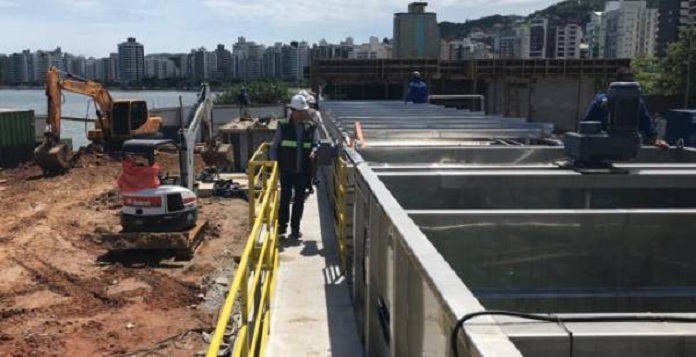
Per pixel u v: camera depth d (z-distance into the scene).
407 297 2.71
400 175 4.50
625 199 4.73
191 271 10.45
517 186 4.57
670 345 1.93
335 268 7.03
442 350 2.00
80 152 22.69
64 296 9.30
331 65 31.19
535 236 3.55
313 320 5.41
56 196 17.33
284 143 8.29
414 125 9.27
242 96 25.84
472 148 6.52
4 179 20.06
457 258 3.54
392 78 31.47
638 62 56.59
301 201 8.41
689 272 3.63
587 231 3.58
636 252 3.61
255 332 4.41
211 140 18.09
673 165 5.05
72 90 22.47
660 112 40.28
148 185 11.18
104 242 10.84
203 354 7.25
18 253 11.47
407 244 2.51
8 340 7.66
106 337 7.79
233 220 14.16
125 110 23.83
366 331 4.29
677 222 3.59
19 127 24.06
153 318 8.41
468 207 4.59
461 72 33.53
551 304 3.58
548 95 34.25
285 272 6.88
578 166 4.89
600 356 1.93
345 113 11.90
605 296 3.60
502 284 3.57
